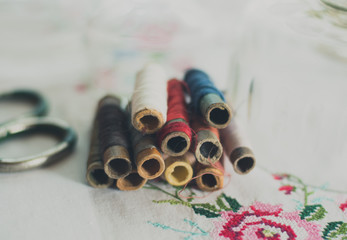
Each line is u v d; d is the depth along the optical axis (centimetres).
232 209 16
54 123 21
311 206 17
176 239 15
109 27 27
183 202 17
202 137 16
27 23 30
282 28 19
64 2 31
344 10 17
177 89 18
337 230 15
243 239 15
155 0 29
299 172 18
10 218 16
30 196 17
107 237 15
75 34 30
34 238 15
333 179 18
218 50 28
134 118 16
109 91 25
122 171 16
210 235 15
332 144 19
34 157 18
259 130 20
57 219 16
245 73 20
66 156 19
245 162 17
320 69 19
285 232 15
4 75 26
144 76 18
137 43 26
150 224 16
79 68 28
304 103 19
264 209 16
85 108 24
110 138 16
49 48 29
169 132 15
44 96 24
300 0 19
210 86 17
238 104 20
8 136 20
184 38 27
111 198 17
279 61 19
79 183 18
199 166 16
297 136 20
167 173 16
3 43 29
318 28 18
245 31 21
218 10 30
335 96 19
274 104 20
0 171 18
